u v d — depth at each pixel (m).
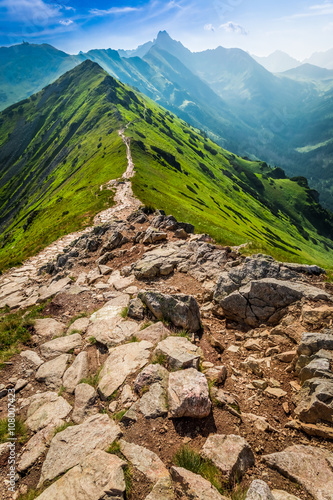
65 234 33.78
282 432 6.02
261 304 10.26
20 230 83.88
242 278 11.63
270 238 113.62
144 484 4.94
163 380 7.15
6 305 16.88
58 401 7.54
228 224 76.12
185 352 8.15
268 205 186.12
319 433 5.68
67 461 5.57
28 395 8.16
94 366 8.83
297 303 9.69
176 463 5.23
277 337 9.06
